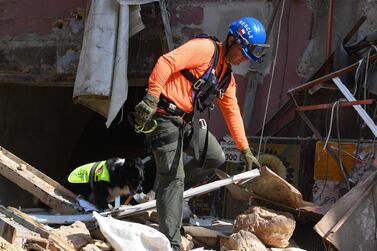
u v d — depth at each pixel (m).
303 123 9.34
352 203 6.12
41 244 5.15
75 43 11.39
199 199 8.94
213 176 8.93
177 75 5.41
